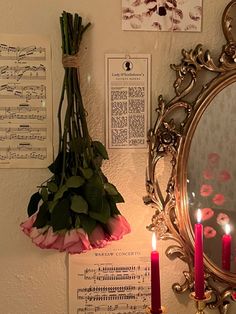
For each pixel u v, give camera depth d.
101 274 1.16
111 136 1.13
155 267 1.01
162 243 1.17
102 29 1.10
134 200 1.16
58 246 0.99
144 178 1.15
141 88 1.12
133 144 1.14
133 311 1.18
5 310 1.16
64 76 1.07
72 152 1.03
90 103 1.11
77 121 1.05
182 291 1.17
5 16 1.08
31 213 1.06
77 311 1.16
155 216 1.14
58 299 1.17
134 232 1.17
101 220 0.98
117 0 1.10
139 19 1.11
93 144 1.05
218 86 1.11
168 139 1.11
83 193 1.00
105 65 1.11
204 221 1.15
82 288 1.16
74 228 0.98
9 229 1.13
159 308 1.01
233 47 1.11
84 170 1.00
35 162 1.12
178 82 1.10
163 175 1.15
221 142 1.13
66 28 1.03
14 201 1.13
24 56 1.09
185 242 1.15
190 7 1.12
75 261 1.16
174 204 1.13
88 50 1.10
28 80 1.09
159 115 1.11
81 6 1.09
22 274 1.15
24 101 1.10
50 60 1.09
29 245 1.15
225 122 1.13
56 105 1.11
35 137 1.11
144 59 1.12
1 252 1.14
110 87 1.12
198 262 1.03
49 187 1.02
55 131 1.11
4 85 1.09
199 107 1.11
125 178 1.15
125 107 1.13
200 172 1.13
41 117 1.11
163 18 1.12
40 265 1.15
